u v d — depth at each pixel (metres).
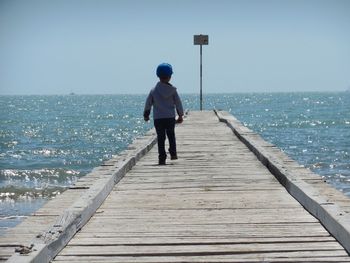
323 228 7.82
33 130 69.69
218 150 17.52
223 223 8.25
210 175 12.80
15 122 87.50
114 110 134.50
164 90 14.48
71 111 132.38
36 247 6.16
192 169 13.74
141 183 11.84
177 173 13.15
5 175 30.86
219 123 28.66
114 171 11.80
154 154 16.89
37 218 7.98
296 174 11.33
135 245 7.15
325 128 65.19
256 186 11.35
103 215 8.84
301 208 9.19
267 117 89.81
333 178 27.94
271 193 10.59
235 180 12.09
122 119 92.88
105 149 45.69
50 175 31.02
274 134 56.84
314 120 79.62
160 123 14.55
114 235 7.61
